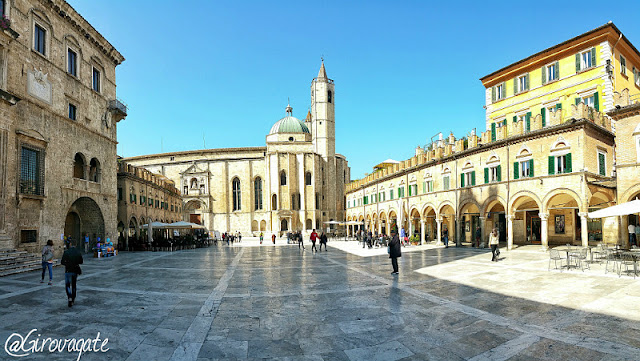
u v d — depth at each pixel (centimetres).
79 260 1245
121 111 3888
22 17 2586
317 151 9212
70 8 3077
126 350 814
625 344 823
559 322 992
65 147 3020
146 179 5500
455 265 2202
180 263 2631
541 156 2908
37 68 2722
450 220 4600
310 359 767
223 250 4212
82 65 3353
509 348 816
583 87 3080
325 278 1797
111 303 1264
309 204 8412
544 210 2861
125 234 4588
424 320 1036
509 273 1825
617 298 1230
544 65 3391
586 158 2627
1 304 1248
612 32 2903
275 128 9300
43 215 2705
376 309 1163
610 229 2664
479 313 1098
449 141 4791
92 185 3434
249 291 1477
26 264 2197
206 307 1205
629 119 2478
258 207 8650
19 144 2467
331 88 9531
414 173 4591
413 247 3888
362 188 6725
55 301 1295
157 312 1141
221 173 8712
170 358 770
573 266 1978
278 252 3712
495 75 3834
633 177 2450
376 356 783
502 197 3212
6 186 2334
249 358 772
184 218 8588
